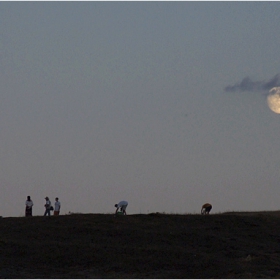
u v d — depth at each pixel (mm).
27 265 60688
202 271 58812
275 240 70375
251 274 58125
